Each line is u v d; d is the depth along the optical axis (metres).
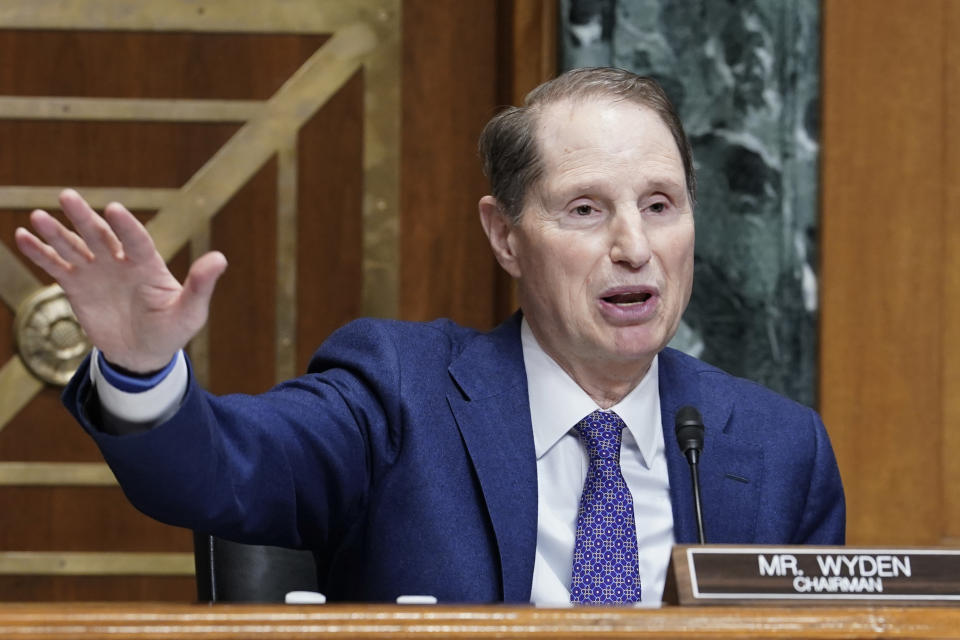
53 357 11.39
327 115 11.59
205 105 11.51
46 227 4.17
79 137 11.45
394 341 6.38
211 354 11.42
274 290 11.48
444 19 11.63
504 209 6.45
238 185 11.52
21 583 11.29
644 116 6.24
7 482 11.32
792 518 6.52
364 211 11.55
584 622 3.75
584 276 6.10
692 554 4.26
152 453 4.51
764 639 3.78
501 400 6.28
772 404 6.86
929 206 10.85
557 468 6.21
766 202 10.75
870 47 10.86
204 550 6.48
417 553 5.88
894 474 10.80
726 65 10.78
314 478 5.67
